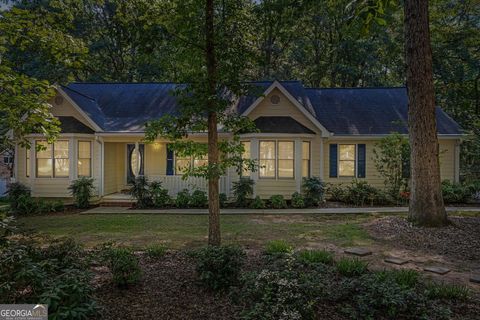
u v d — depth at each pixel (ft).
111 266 15.52
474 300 14.25
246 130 22.15
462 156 55.01
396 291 12.94
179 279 15.94
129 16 19.69
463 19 64.28
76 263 13.83
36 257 13.75
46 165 42.98
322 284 13.78
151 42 19.20
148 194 42.96
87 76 79.87
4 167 60.95
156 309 12.79
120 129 44.50
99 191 44.34
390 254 21.45
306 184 42.19
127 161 50.49
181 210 40.04
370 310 12.28
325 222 32.45
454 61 65.16
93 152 44.39
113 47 77.30
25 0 21.40
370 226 29.66
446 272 18.01
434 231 26.55
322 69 81.51
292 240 25.00
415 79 28.81
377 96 55.21
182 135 20.15
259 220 33.60
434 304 13.32
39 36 18.70
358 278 15.43
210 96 18.47
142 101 51.37
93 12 66.69
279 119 44.50
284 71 88.07
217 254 14.84
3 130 20.89
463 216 33.30
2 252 11.71
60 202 40.32
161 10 18.54
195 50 19.56
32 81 17.62
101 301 13.28
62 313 9.78
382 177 48.47
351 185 48.08
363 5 10.81
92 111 46.19
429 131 28.63
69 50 20.20
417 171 28.94
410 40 28.91
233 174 44.32
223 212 38.22
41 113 17.81
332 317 12.31
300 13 32.42
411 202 29.58
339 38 74.28
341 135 47.06
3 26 17.34
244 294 13.03
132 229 29.43
